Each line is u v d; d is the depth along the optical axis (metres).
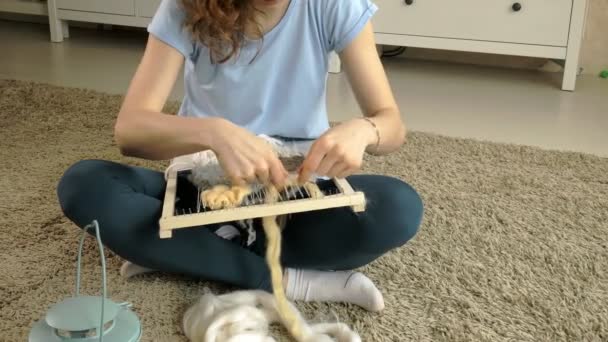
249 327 0.94
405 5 2.51
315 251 1.03
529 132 1.97
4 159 1.60
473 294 1.08
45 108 1.98
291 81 1.07
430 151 1.73
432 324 0.99
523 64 2.82
